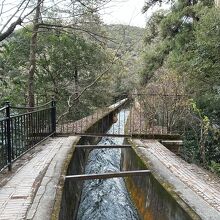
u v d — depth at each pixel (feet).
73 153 22.36
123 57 47.47
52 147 24.22
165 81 32.50
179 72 31.76
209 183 16.02
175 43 45.65
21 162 19.67
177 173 17.67
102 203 21.26
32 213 11.96
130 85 77.00
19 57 37.99
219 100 24.09
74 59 47.26
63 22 35.32
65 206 15.12
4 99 31.27
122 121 63.10
